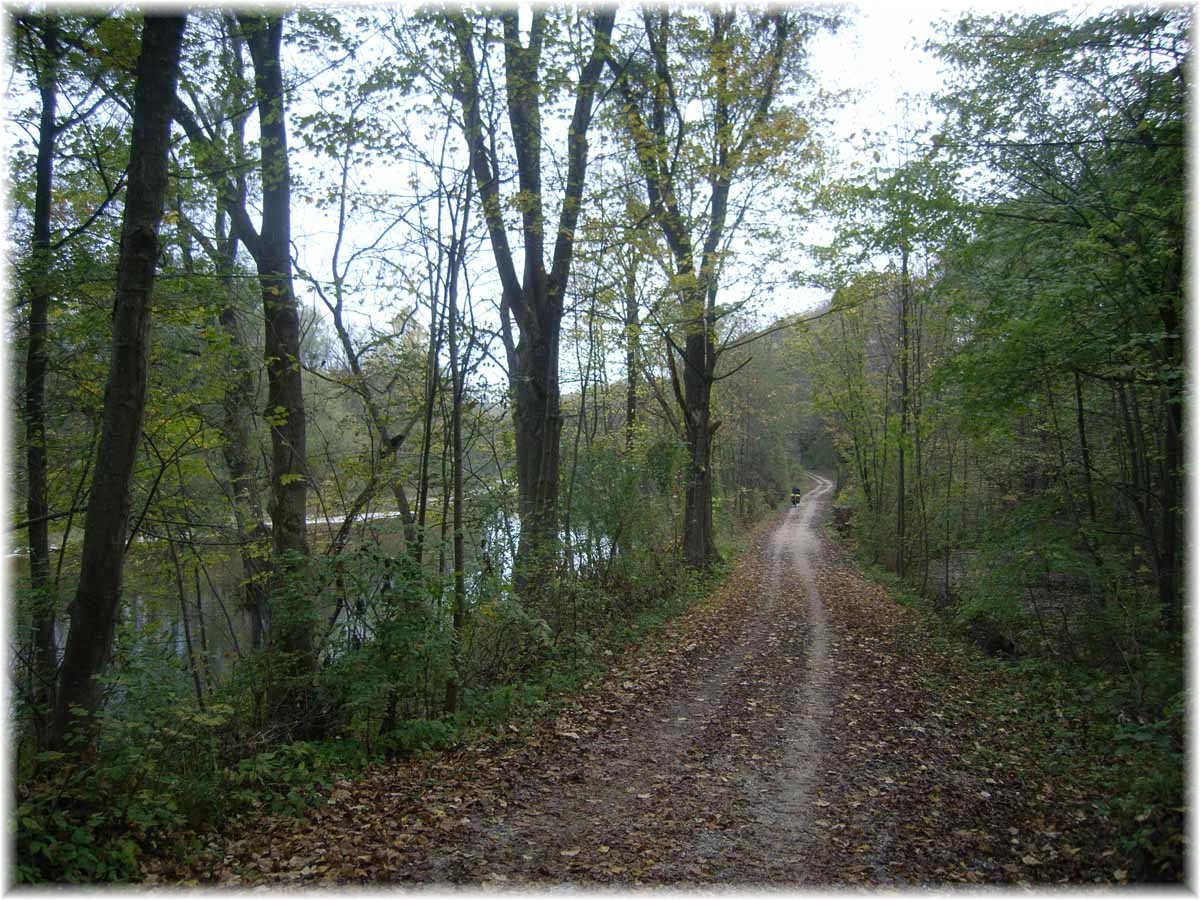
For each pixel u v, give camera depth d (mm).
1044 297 8969
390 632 7133
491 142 9008
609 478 15328
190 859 4707
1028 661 11172
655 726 8047
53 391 8328
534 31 9391
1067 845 5102
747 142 13570
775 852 5027
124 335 5633
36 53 7777
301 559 7441
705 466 21766
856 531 29766
